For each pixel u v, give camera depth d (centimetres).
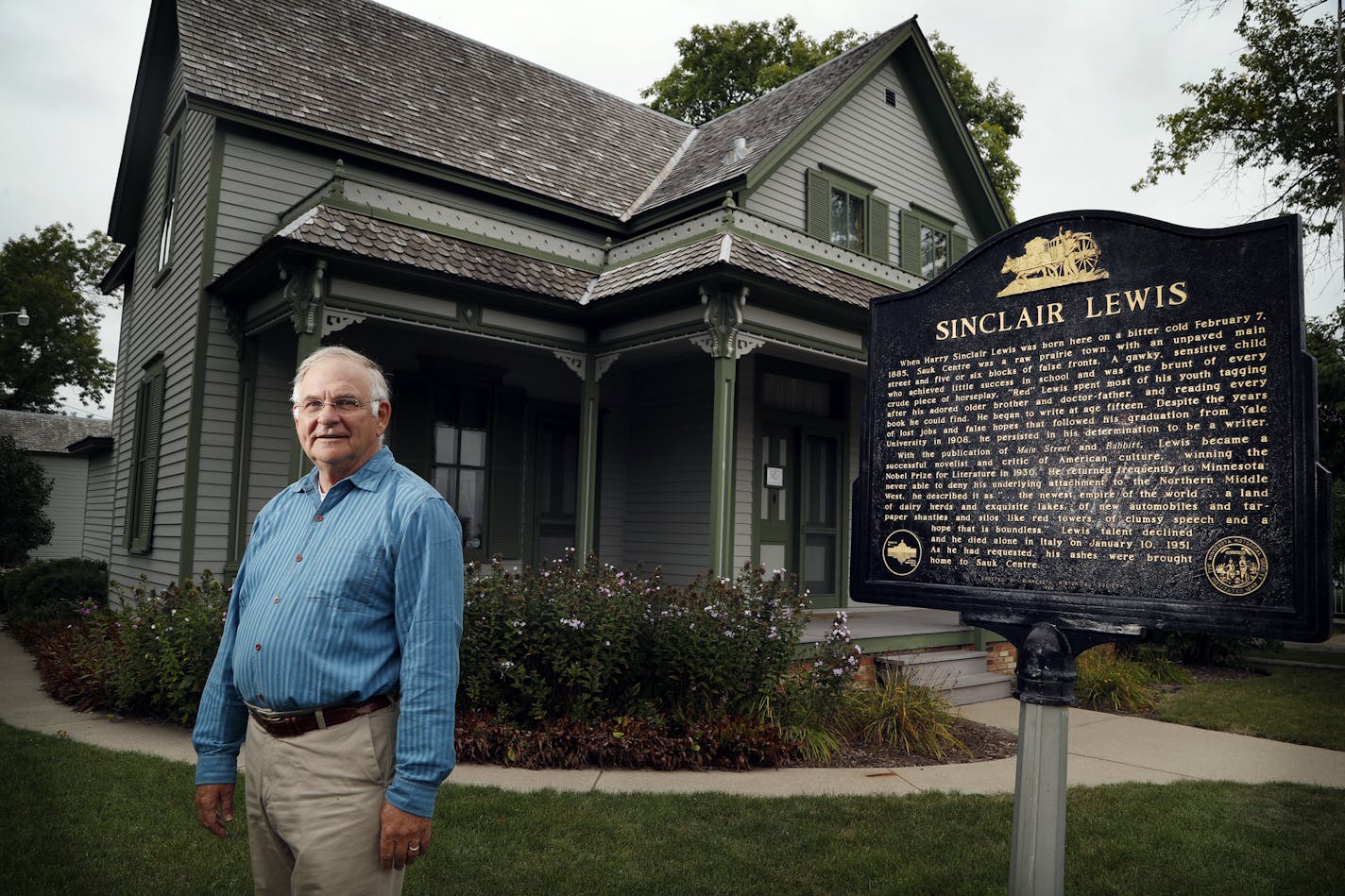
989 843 427
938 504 295
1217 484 239
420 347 1054
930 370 304
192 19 1005
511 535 1120
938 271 1359
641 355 1109
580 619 613
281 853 225
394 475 233
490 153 1152
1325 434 1380
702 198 1080
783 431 1166
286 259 791
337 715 213
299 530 230
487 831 425
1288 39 1192
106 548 1508
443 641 212
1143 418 254
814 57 2430
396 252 833
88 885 362
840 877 382
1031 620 267
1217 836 448
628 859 396
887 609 1208
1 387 3741
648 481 1205
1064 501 266
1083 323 268
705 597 665
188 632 648
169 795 473
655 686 628
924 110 1348
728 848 413
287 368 965
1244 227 240
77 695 739
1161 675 1025
